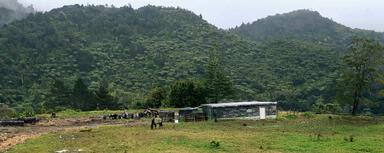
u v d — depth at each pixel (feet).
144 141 154.40
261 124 234.17
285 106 536.01
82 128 217.97
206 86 360.07
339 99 285.84
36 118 270.67
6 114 359.25
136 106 396.78
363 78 277.85
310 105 526.16
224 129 204.54
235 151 129.39
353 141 152.35
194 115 263.70
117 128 209.26
